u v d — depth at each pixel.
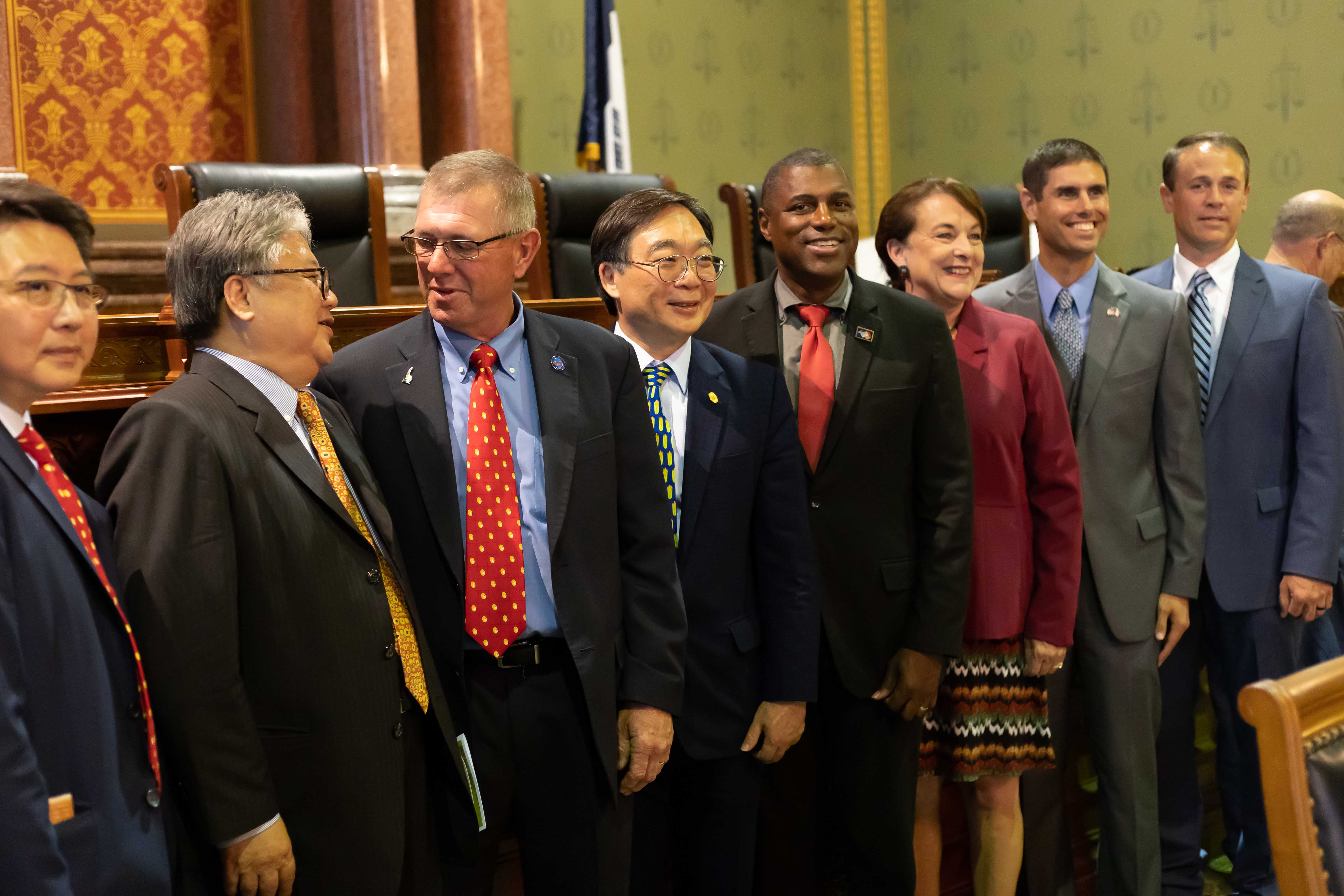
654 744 1.79
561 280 4.05
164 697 1.39
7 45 4.23
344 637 1.53
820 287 2.18
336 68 4.94
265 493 1.50
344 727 1.53
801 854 2.30
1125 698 2.48
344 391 1.80
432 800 1.71
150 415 1.46
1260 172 5.97
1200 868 2.77
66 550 1.28
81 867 1.23
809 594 2.01
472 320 1.76
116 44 4.80
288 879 1.47
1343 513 2.57
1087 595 2.50
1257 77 5.95
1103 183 2.52
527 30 6.11
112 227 4.81
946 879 2.68
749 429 2.01
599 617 1.76
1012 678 2.37
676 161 6.73
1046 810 2.60
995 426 2.32
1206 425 2.67
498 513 1.73
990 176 7.06
